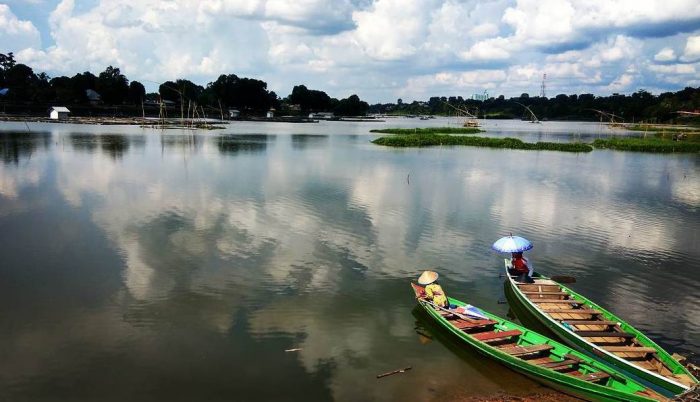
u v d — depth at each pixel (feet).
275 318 53.52
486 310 56.85
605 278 67.41
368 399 39.93
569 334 46.91
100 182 126.93
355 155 211.20
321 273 66.18
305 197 113.29
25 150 193.47
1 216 89.86
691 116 520.01
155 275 64.18
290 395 40.40
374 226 89.45
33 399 39.42
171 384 41.65
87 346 47.21
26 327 50.44
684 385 37.47
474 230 88.69
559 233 88.22
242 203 105.50
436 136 297.12
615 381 40.04
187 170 152.66
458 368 44.47
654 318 55.83
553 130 490.49
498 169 173.27
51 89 533.96
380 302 57.93
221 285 61.57
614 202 117.29
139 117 538.06
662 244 82.53
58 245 74.69
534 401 39.52
